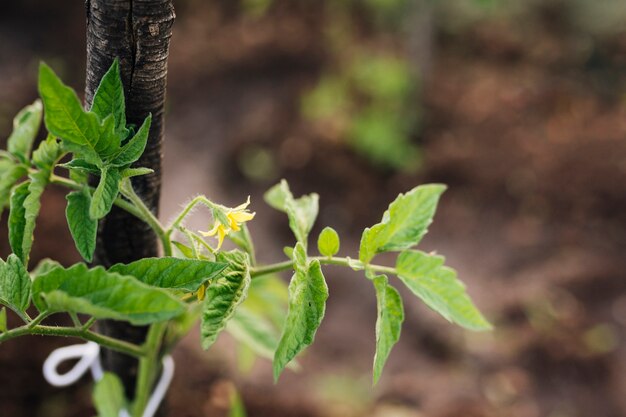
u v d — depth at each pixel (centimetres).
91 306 36
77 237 40
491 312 126
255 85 169
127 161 39
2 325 39
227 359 109
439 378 116
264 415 104
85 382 99
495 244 140
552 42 182
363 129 153
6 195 46
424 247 140
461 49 179
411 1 166
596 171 150
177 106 163
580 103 167
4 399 95
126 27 41
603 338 123
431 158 153
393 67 166
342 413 107
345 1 188
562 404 114
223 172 150
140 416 51
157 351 50
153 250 48
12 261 39
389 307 42
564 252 138
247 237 46
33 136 47
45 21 173
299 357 117
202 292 40
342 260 43
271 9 186
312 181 149
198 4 187
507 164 152
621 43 180
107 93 39
